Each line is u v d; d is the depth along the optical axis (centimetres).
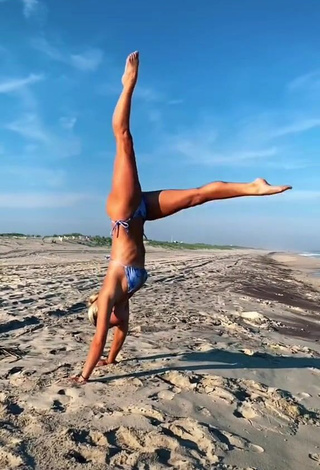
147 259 4056
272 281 2578
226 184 495
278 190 470
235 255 6900
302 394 551
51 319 916
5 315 909
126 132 509
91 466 342
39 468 336
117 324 568
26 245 4528
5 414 424
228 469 357
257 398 510
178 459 361
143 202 523
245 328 960
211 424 430
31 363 593
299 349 815
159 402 465
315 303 1781
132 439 386
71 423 409
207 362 627
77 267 2417
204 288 1700
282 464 381
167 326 888
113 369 567
